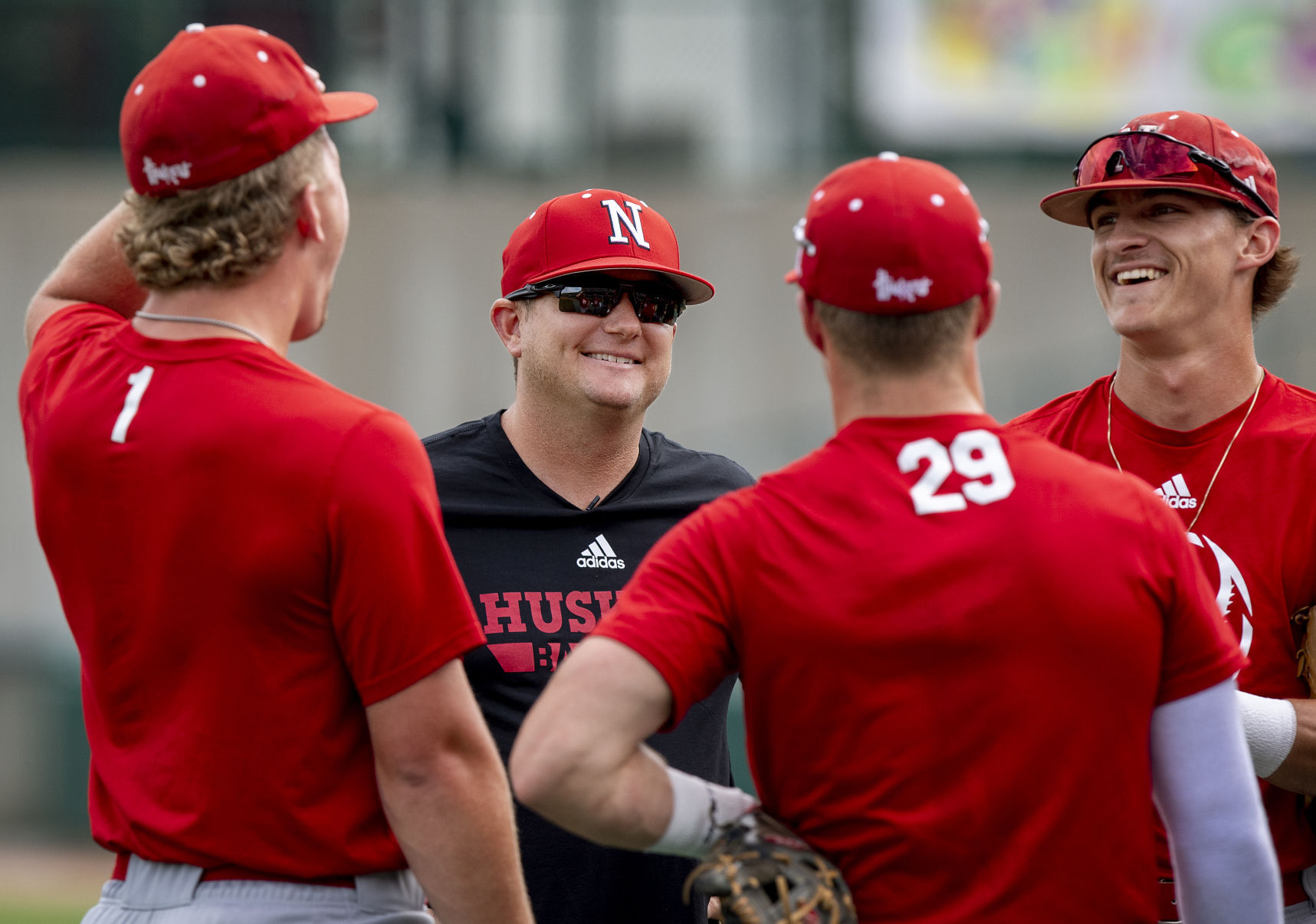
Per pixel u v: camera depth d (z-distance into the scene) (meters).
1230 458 9.75
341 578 6.94
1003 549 6.37
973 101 47.19
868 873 6.50
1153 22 45.91
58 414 7.33
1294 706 8.80
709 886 6.43
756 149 48.31
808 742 6.58
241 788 6.98
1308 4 45.22
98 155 47.69
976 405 6.88
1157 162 9.36
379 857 7.32
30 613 44.62
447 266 47.12
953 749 6.33
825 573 6.47
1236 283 9.72
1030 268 46.88
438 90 48.06
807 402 47.00
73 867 35.28
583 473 10.84
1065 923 6.34
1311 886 9.30
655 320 10.73
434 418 46.94
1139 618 6.42
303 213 7.31
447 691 7.14
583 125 48.28
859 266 6.62
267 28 47.44
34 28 47.28
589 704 6.36
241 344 7.14
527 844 9.80
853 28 47.50
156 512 6.95
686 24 48.16
